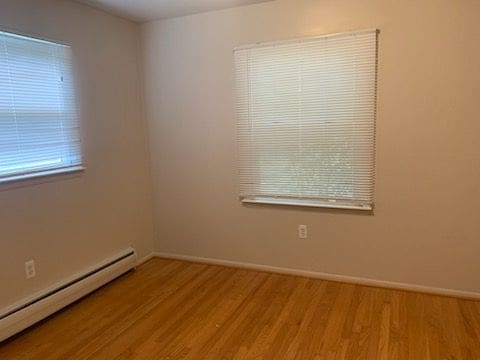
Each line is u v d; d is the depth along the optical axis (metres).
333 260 3.05
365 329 2.32
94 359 2.11
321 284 3.00
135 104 3.45
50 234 2.63
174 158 3.53
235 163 3.27
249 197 3.27
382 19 2.59
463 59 2.45
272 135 3.06
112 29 3.14
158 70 3.43
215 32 3.14
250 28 3.01
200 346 2.21
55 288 2.61
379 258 2.89
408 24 2.54
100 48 3.02
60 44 2.66
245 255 3.38
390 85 2.64
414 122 2.62
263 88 3.02
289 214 3.15
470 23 2.40
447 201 2.63
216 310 2.63
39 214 2.54
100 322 2.51
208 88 3.26
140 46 3.46
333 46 2.73
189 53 3.28
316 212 3.04
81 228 2.90
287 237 3.19
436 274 2.74
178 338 2.29
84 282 2.82
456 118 2.52
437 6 2.46
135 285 3.08
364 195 2.84
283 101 2.97
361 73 2.69
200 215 3.51
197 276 3.25
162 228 3.72
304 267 3.17
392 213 2.79
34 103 2.48
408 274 2.82
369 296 2.76
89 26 2.91
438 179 2.63
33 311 2.41
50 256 2.64
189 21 3.22
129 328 2.42
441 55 2.49
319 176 2.96
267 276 3.20
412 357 2.04
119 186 3.29
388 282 2.89
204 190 3.45
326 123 2.86
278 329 2.36
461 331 2.27
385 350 2.11
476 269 2.63
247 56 3.04
